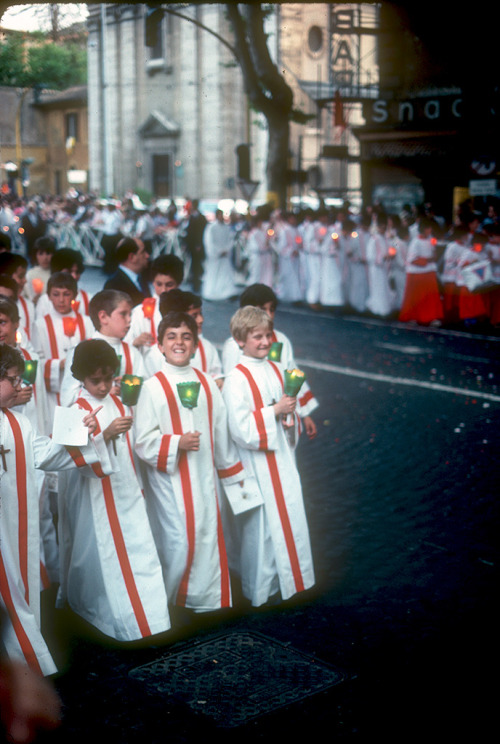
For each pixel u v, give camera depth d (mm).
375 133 19375
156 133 40344
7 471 3965
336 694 4074
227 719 3871
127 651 4477
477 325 14945
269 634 4656
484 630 4691
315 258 16906
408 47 18828
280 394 5070
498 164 16953
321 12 36219
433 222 15914
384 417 8945
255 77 19062
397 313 16562
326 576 5367
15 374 3939
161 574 4555
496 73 17000
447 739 3738
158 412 4656
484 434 8320
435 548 5770
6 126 32844
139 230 23344
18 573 3957
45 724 3748
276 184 19891
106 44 41531
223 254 18766
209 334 13969
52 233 26344
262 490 4914
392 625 4750
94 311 5359
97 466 4309
